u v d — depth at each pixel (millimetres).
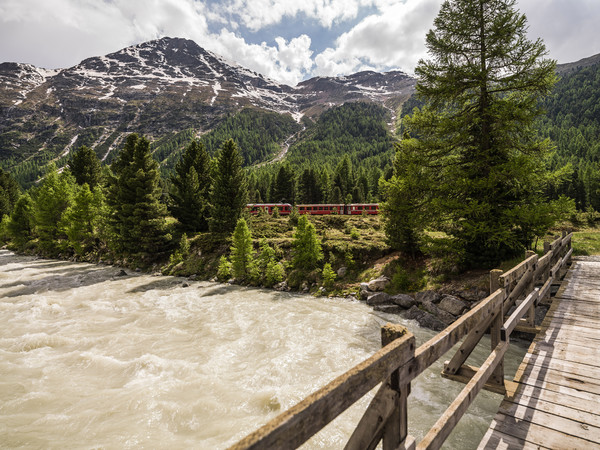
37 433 6707
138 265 31078
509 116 13961
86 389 8492
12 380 8945
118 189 34000
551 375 4988
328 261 23781
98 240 38625
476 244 15930
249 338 12281
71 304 17781
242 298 19391
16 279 25609
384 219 21000
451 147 15656
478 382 3598
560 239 11617
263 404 7773
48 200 39906
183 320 14734
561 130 145125
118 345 11555
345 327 13641
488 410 7418
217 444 6434
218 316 15359
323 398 1426
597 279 11617
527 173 13164
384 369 1892
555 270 9422
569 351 5832
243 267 23922
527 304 5934
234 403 7816
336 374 9320
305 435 1360
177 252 31109
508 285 4887
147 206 31891
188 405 7684
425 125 15875
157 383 8750
